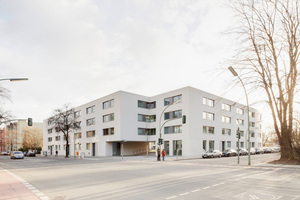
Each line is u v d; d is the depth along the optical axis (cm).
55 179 1229
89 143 5281
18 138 11062
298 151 1995
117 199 742
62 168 1939
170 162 2514
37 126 11681
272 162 2142
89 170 1691
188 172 1478
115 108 4419
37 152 8700
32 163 2783
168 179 1162
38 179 1241
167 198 750
